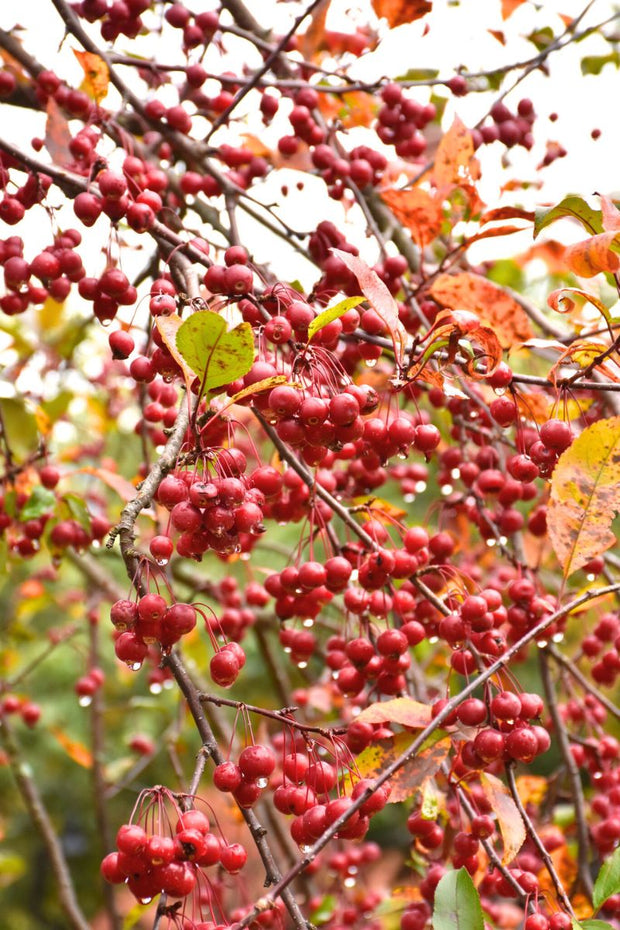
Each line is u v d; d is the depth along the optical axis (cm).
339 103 111
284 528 231
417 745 80
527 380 87
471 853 87
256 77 102
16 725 292
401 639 88
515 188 112
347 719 126
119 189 90
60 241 94
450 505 101
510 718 84
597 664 101
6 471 108
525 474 87
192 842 77
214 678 80
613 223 83
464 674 88
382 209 111
